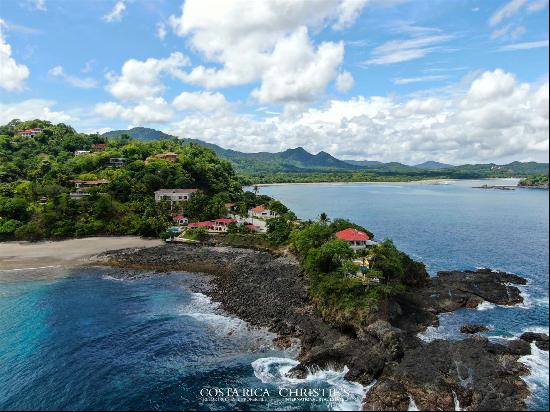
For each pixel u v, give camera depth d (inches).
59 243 4854.8
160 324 2662.4
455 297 2928.2
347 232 3759.8
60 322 2704.2
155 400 1900.8
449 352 2130.9
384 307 2491.4
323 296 2723.9
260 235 4731.8
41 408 1846.7
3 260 4178.2
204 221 5423.2
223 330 2568.9
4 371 2122.3
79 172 7062.0
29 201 5536.4
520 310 2807.6
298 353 2285.9
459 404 1797.5
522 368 2007.9
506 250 4603.8
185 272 3806.6
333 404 1850.4
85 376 2084.2
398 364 2060.8
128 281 3548.2
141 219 5344.5
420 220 6865.2
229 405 1859.0
